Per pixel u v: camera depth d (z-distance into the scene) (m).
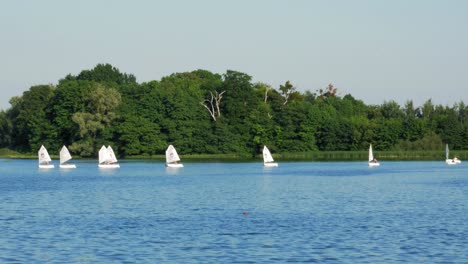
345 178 172.25
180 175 188.25
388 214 91.56
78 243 69.00
